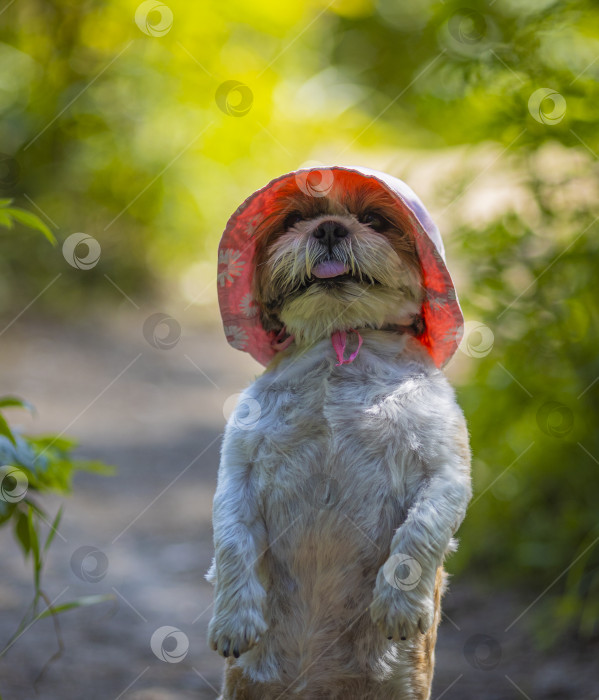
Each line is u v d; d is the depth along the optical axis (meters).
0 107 17.75
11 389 15.77
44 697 6.65
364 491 4.78
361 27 16.23
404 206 4.85
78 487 11.77
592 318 7.90
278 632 4.92
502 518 9.05
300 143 17.20
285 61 16.25
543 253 8.05
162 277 22.41
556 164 8.24
